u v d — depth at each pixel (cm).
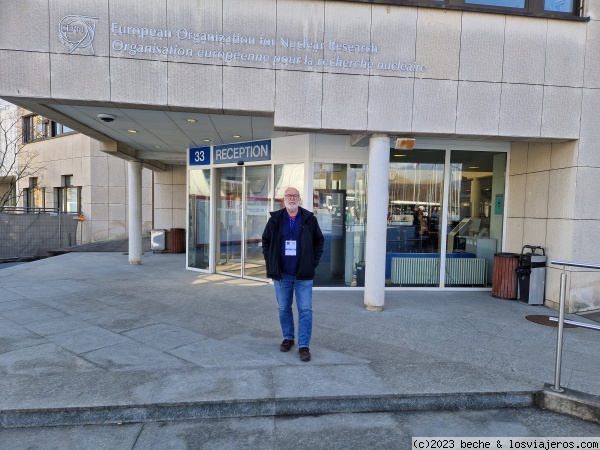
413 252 798
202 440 298
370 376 380
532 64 618
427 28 594
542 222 704
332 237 775
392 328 534
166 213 1533
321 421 327
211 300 680
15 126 2188
